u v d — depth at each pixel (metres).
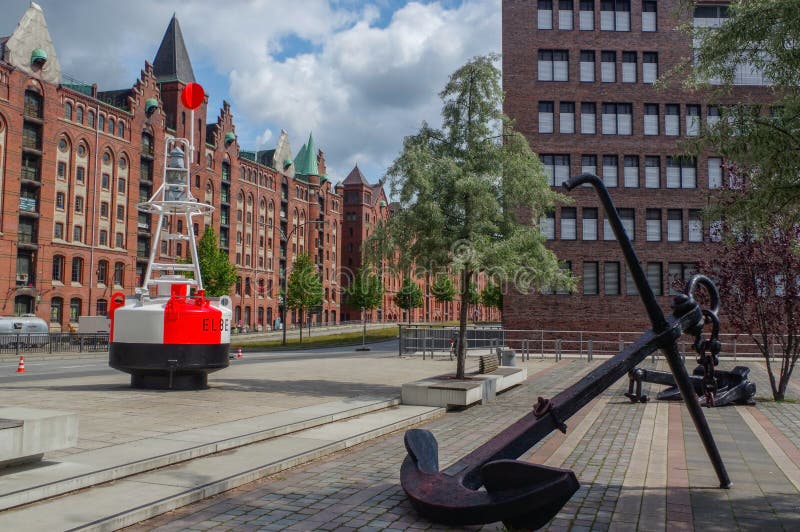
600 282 35.69
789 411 13.72
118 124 62.81
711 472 7.75
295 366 23.14
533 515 4.54
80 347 38.03
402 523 5.64
